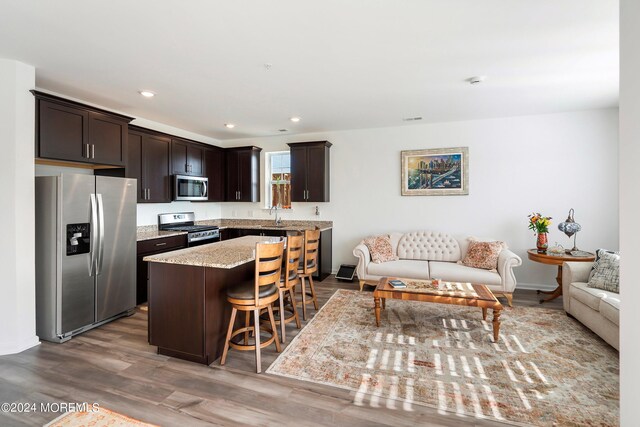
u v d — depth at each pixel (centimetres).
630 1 119
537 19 210
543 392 209
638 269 117
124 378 226
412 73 299
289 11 200
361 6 195
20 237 267
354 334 299
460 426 179
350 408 194
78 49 248
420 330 308
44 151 292
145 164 430
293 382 221
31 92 277
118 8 194
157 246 413
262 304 242
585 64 279
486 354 260
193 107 405
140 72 294
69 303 291
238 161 587
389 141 516
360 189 534
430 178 494
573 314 328
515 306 380
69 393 208
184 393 208
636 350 118
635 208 119
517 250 458
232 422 181
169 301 253
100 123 345
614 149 416
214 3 190
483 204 471
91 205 310
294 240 299
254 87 334
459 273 396
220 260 244
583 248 431
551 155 440
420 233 479
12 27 215
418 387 215
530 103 392
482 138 469
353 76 305
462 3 192
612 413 188
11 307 264
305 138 566
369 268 436
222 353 260
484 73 299
